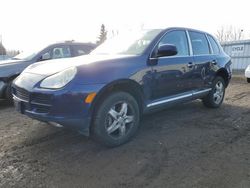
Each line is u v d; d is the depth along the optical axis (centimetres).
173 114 448
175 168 246
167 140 320
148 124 387
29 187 213
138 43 354
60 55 609
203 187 212
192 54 410
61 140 319
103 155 275
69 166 250
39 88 260
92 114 270
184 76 380
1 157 269
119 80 281
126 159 265
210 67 450
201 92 436
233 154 277
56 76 262
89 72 262
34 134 340
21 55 594
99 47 410
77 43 657
